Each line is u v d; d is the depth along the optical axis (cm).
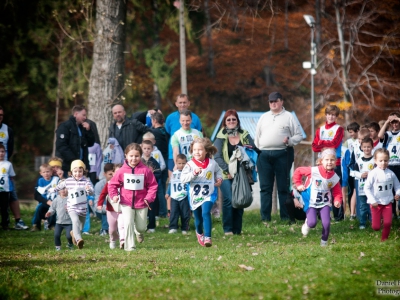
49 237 2516
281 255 1606
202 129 2897
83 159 2875
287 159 2653
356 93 5972
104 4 3950
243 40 7806
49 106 6469
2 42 5756
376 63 6106
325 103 6141
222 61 7662
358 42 5500
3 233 2658
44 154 6888
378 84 5922
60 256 1817
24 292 1273
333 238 2053
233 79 7525
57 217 2103
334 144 2614
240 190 2220
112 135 2950
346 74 5403
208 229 1989
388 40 5638
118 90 3994
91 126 3153
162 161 2767
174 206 2514
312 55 4088
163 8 5706
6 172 2762
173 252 1838
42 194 2719
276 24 7525
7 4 5544
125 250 1945
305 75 6506
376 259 1453
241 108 7550
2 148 2761
